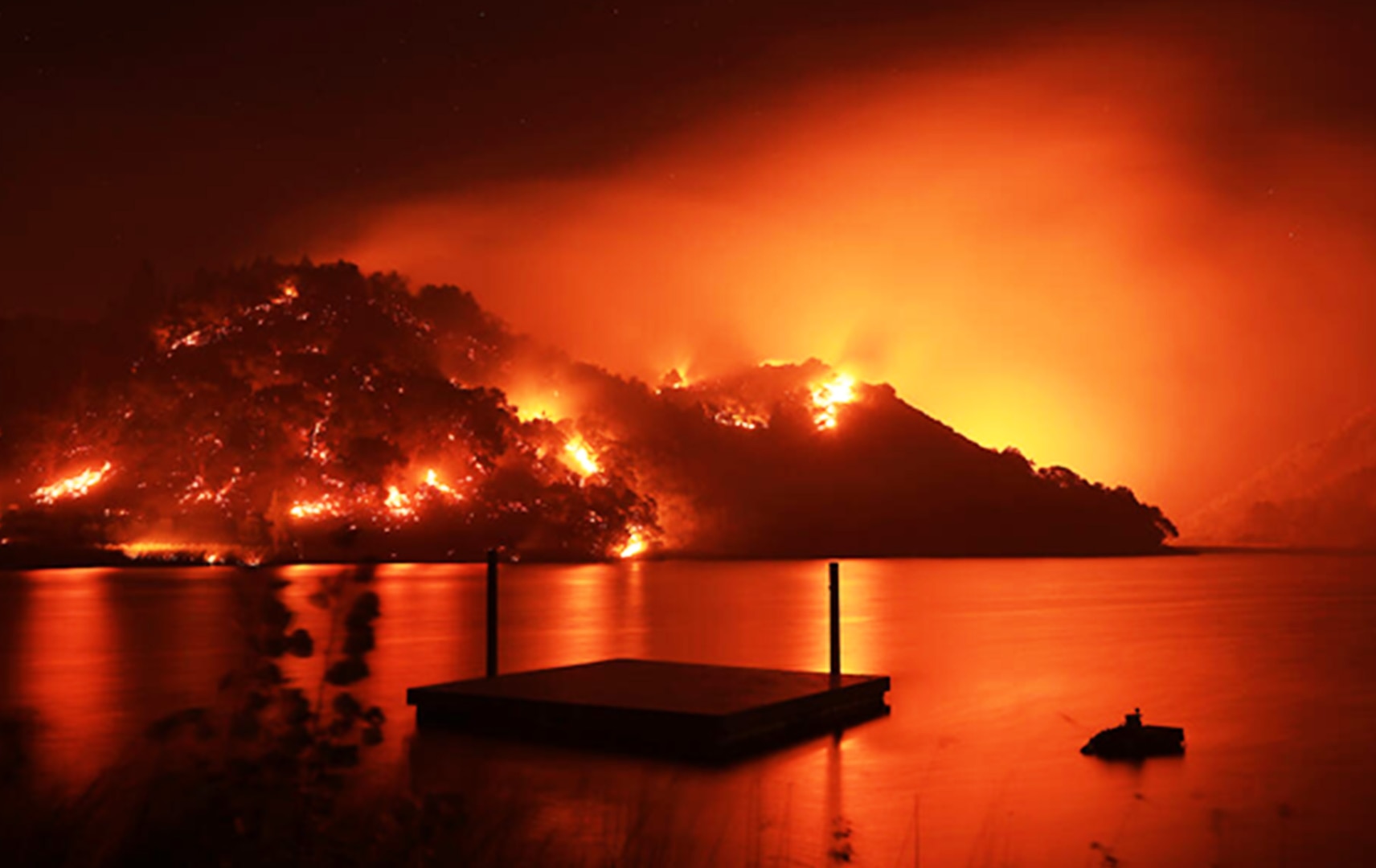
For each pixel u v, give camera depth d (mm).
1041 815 8758
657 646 22531
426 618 30734
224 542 93250
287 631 3686
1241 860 7559
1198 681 16984
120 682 16531
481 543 105062
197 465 110000
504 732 11984
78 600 39344
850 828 8250
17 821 3725
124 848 3521
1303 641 23719
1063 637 24750
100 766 9602
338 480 106688
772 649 22062
